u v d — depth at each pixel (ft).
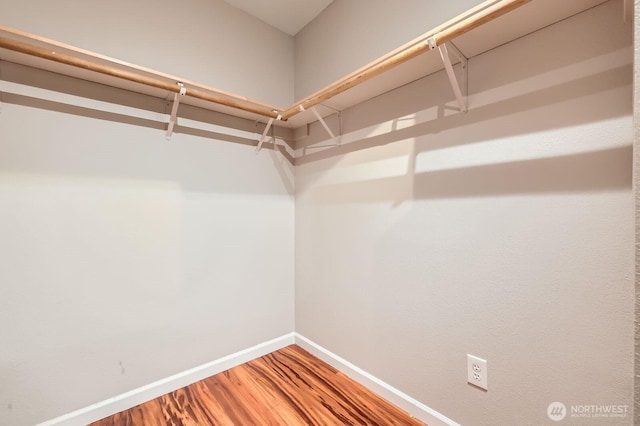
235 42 6.01
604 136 2.84
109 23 4.54
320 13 6.22
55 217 4.09
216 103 5.08
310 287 6.47
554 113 3.14
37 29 3.98
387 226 4.85
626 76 2.72
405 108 4.57
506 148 3.50
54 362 4.10
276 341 6.59
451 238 4.01
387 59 3.82
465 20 2.95
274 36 6.66
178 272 5.21
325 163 6.07
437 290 4.17
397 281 4.70
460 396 3.93
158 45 5.01
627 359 2.74
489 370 3.65
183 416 4.44
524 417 3.37
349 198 5.53
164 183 5.05
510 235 3.47
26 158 3.90
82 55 3.75
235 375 5.56
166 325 5.08
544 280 3.22
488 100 3.65
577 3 2.82
